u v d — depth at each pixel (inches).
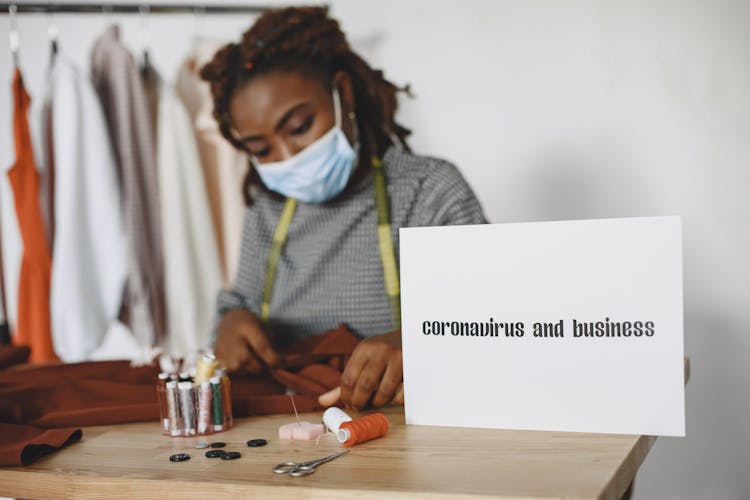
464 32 106.3
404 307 40.5
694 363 98.7
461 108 107.1
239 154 103.5
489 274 38.6
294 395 48.1
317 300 70.9
